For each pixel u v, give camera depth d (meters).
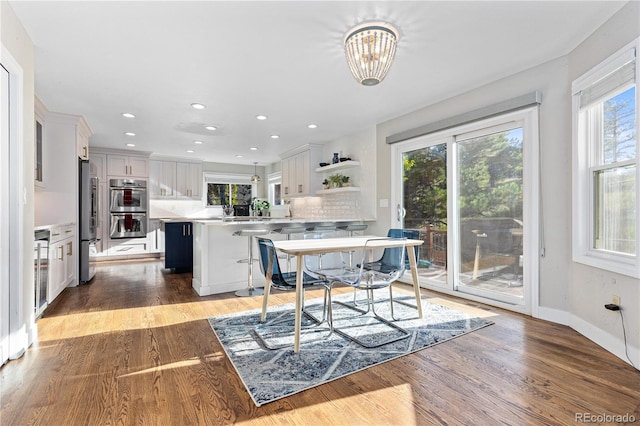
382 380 1.82
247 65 2.78
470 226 3.49
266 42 2.40
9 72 2.08
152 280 4.52
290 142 5.77
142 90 3.31
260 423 1.46
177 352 2.19
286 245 2.55
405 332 2.50
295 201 7.03
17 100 2.11
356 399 1.64
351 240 2.94
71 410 1.54
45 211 3.99
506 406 1.57
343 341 2.37
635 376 1.85
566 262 2.65
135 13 2.04
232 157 7.21
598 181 2.37
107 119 4.30
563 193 2.66
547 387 1.74
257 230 3.98
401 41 2.41
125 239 6.38
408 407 1.57
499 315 2.93
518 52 2.59
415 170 4.11
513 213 3.07
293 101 3.69
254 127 4.77
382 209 4.57
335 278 2.60
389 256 3.32
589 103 2.36
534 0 1.96
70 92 3.35
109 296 3.65
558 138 2.68
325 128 4.86
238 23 2.16
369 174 4.82
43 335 2.48
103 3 1.94
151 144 5.83
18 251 2.12
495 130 3.21
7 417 1.49
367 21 2.14
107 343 2.33
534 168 2.84
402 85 3.24
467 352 2.18
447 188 3.67
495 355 2.13
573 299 2.58
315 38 2.35
